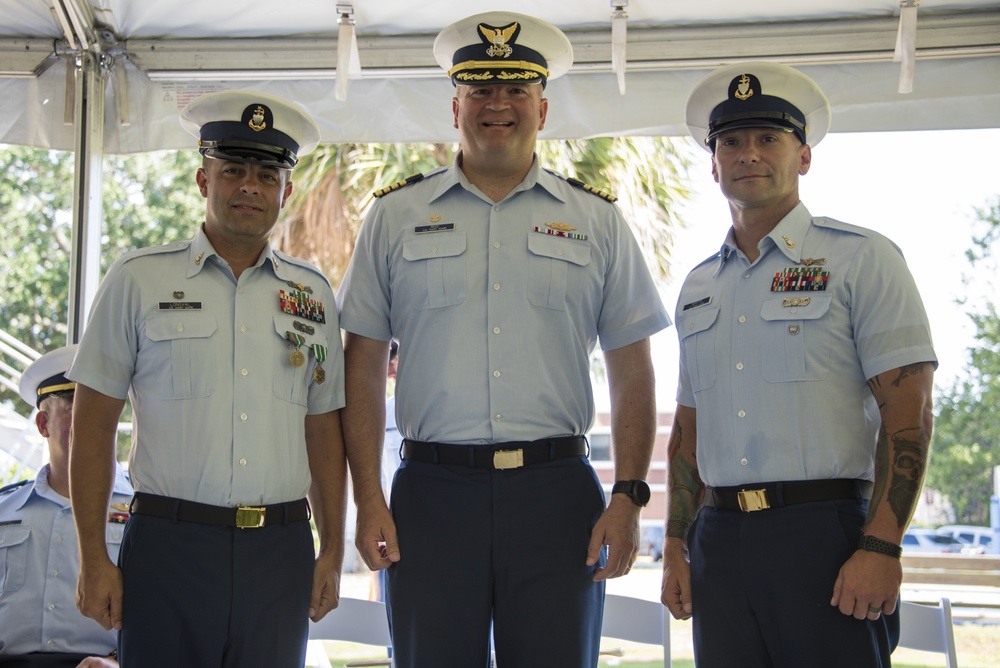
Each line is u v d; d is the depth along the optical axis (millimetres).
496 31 2574
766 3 3242
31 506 2857
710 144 2572
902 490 2162
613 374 2666
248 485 2396
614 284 2670
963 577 6371
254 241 2541
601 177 6766
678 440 2635
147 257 2520
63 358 2877
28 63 3400
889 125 3332
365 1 3281
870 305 2289
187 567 2336
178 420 2408
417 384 2543
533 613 2416
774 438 2299
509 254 2576
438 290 2553
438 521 2438
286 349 2518
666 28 3344
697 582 2395
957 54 3250
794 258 2396
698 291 2557
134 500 2414
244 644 2357
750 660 2303
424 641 2404
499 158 2576
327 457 2615
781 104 2463
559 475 2473
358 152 6797
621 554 2439
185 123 2656
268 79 3469
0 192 10562
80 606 2355
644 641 2734
